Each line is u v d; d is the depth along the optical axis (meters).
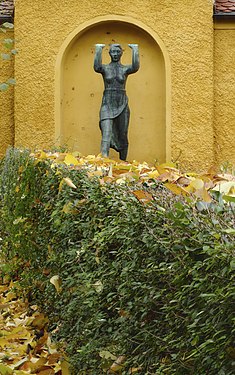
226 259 2.45
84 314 4.20
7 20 16.09
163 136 15.88
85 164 5.71
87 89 15.95
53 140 15.58
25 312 6.61
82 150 15.94
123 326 3.41
